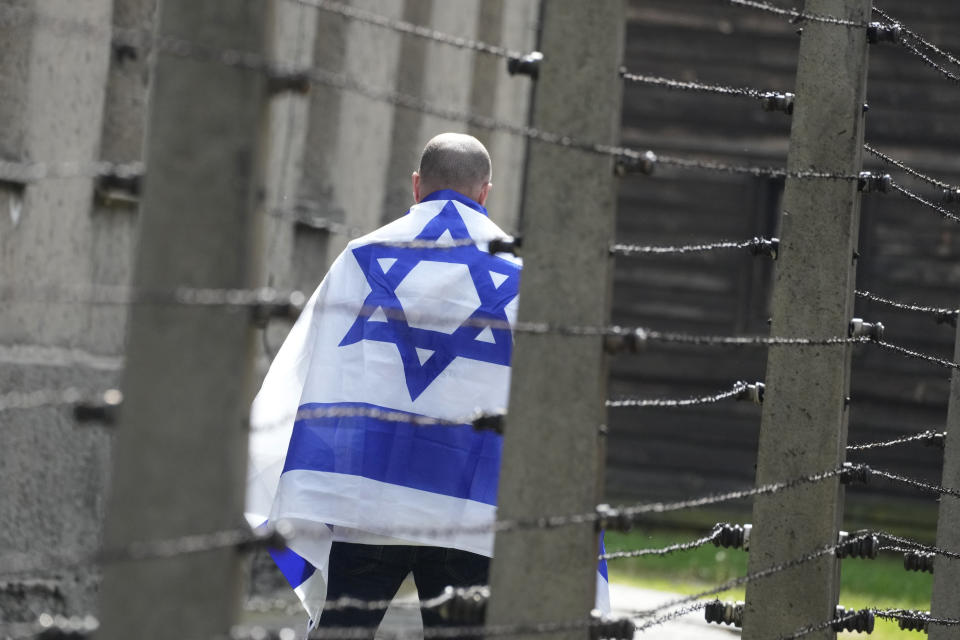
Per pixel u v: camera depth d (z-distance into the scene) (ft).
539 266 21.06
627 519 21.16
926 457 130.62
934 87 133.49
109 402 16.67
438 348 35.24
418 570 35.76
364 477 34.60
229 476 16.30
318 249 69.00
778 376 31.17
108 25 50.57
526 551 20.95
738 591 77.82
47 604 47.34
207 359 16.29
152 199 16.39
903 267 133.18
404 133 82.38
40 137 47.70
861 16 31.14
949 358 131.23
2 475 46.21
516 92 97.60
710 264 136.87
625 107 137.59
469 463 34.99
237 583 16.60
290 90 16.70
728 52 136.87
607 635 21.33
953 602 35.53
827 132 31.09
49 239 48.42
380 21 19.12
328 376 35.37
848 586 86.84
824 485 30.78
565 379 20.90
